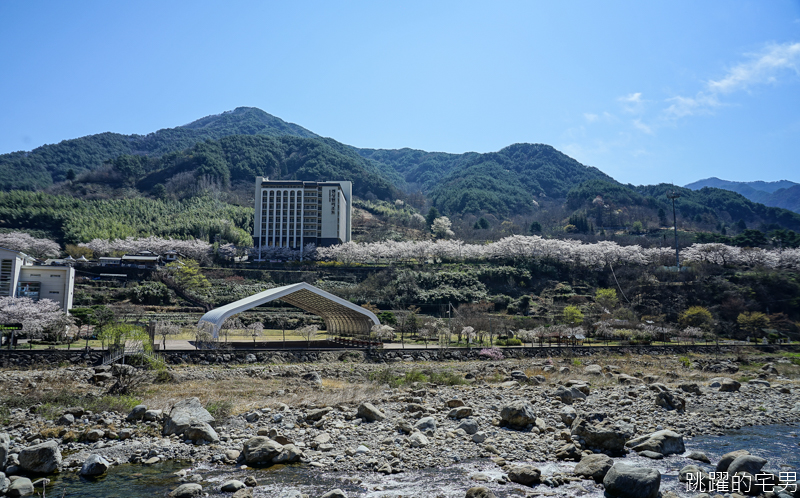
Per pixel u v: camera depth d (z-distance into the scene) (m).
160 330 54.28
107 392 29.78
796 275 117.81
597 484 15.71
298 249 149.38
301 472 16.66
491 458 18.34
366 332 66.81
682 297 108.38
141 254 120.56
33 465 16.12
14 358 39.97
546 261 131.62
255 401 28.42
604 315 93.38
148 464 17.27
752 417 27.47
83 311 64.12
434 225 197.38
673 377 45.03
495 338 73.81
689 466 16.80
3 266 59.19
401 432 21.53
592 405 28.75
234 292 103.19
